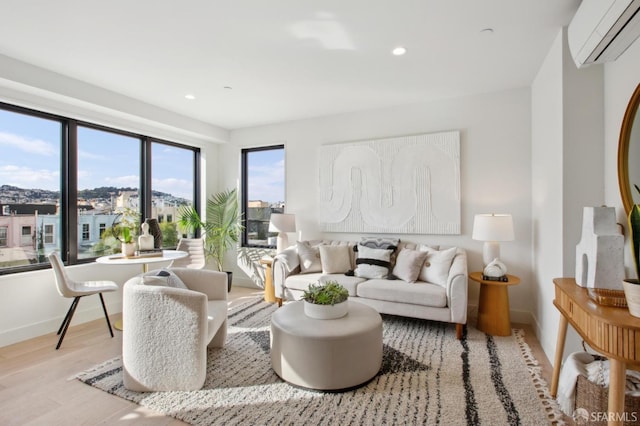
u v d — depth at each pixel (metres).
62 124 3.51
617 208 2.01
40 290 3.16
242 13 2.18
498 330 3.05
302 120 4.71
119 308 3.90
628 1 1.48
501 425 1.77
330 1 2.05
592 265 1.69
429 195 3.84
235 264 5.29
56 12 2.15
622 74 1.95
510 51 2.69
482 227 3.11
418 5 2.09
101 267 3.75
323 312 2.36
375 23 2.30
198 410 1.92
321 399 2.02
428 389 2.12
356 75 3.18
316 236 4.60
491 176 3.60
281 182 5.01
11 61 2.79
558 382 2.00
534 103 3.28
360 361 2.14
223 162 5.41
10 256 3.10
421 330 3.18
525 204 3.45
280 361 2.24
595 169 2.21
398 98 3.82
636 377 1.65
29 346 2.86
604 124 2.19
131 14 2.18
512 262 3.49
